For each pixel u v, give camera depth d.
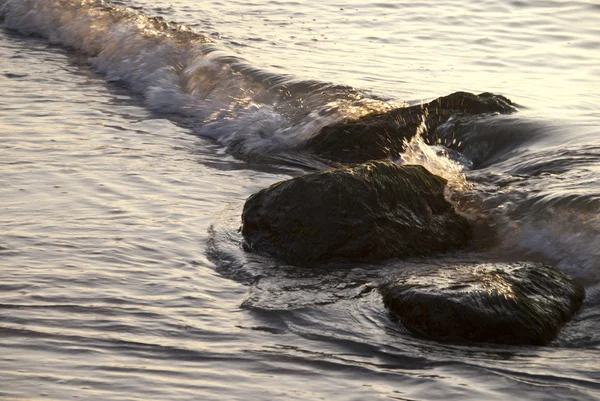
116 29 18.41
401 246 8.46
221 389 5.74
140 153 11.78
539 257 8.28
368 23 19.81
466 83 15.31
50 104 14.07
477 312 6.71
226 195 10.26
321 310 7.19
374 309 7.22
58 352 6.25
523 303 6.86
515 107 13.05
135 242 8.61
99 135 12.54
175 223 9.20
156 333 6.64
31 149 11.57
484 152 11.73
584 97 14.35
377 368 6.12
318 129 12.95
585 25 19.94
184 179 10.78
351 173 8.71
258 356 6.28
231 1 21.72
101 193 10.01
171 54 16.91
